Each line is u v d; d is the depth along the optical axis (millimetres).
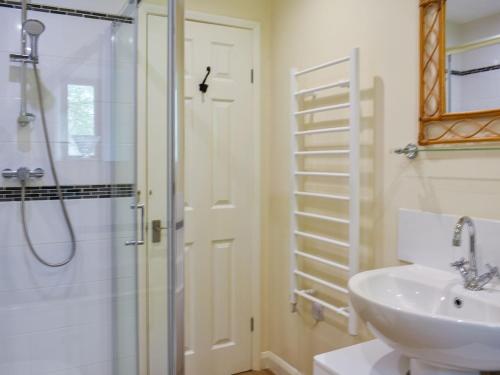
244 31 2607
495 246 1416
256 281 2703
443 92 1589
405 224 1754
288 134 2523
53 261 1965
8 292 1900
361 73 1983
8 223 1889
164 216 1827
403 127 1772
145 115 1870
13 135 1881
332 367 1352
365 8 1953
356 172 1897
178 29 1755
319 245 2291
